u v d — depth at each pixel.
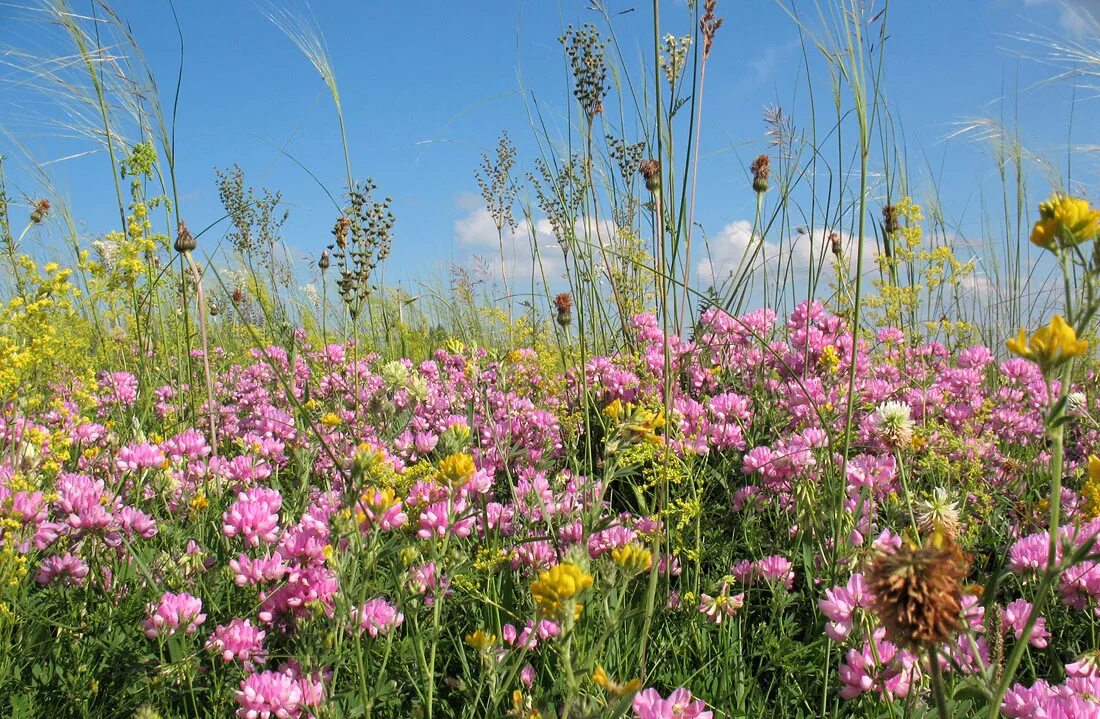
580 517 3.17
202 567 3.09
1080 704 2.02
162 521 3.66
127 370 6.42
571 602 1.65
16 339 3.79
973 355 5.85
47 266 3.63
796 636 3.19
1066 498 3.72
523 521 3.40
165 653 2.62
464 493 2.95
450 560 2.32
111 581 3.22
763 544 3.68
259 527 2.91
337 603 2.13
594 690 2.12
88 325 6.29
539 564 3.05
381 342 9.05
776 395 5.04
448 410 5.51
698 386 5.46
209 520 3.69
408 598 2.47
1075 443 4.86
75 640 2.75
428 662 2.53
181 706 2.56
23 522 3.07
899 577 1.32
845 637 2.36
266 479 4.32
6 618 2.61
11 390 3.55
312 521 2.59
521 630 2.79
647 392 4.46
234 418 5.48
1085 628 2.99
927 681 2.33
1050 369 1.31
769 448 4.02
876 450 4.05
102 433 4.52
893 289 5.64
